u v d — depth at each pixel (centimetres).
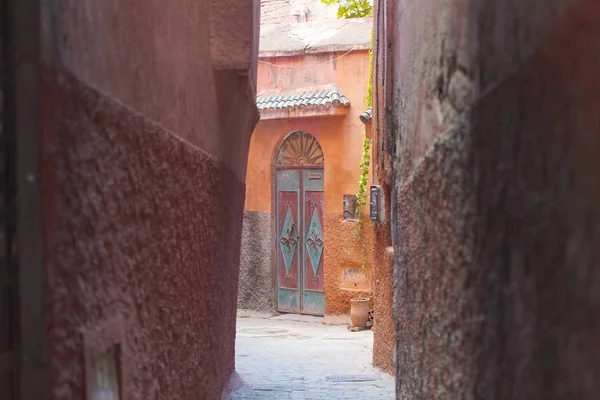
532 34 97
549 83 91
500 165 112
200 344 295
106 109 158
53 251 128
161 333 218
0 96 124
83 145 143
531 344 99
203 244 297
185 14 260
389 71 396
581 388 82
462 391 138
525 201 101
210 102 317
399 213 260
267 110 944
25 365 126
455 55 145
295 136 983
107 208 159
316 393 495
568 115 85
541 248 94
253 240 1008
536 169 96
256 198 1002
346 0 976
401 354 254
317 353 705
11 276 125
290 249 991
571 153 84
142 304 194
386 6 399
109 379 168
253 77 425
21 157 123
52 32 126
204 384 309
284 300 997
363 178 901
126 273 176
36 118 122
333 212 941
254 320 974
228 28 324
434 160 167
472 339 130
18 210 125
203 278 299
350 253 929
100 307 155
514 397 106
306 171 977
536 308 97
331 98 911
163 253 220
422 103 192
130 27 180
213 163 323
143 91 195
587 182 79
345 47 934
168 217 226
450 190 148
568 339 86
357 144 930
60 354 131
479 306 125
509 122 107
